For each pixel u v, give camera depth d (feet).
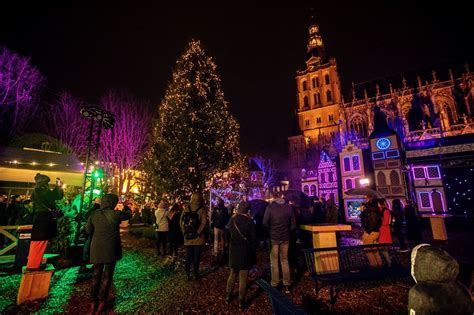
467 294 5.71
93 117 35.27
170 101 55.01
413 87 191.31
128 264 28.35
